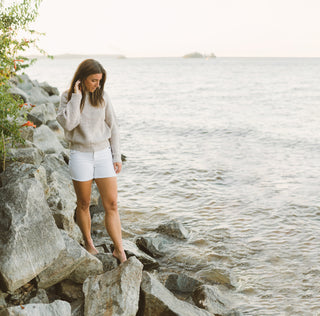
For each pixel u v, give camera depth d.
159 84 47.38
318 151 10.84
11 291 2.88
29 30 4.87
